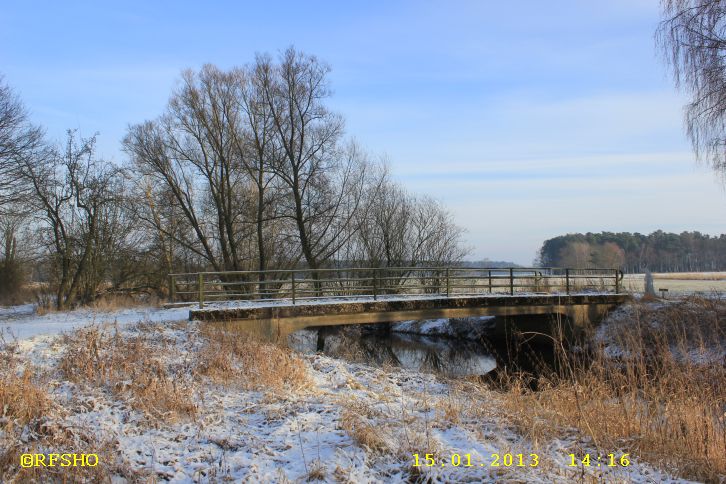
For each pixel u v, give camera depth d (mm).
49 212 26719
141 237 29953
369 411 7004
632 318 16938
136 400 7230
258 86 28219
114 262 29344
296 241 30125
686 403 6742
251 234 30359
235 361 10500
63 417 6242
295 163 28844
